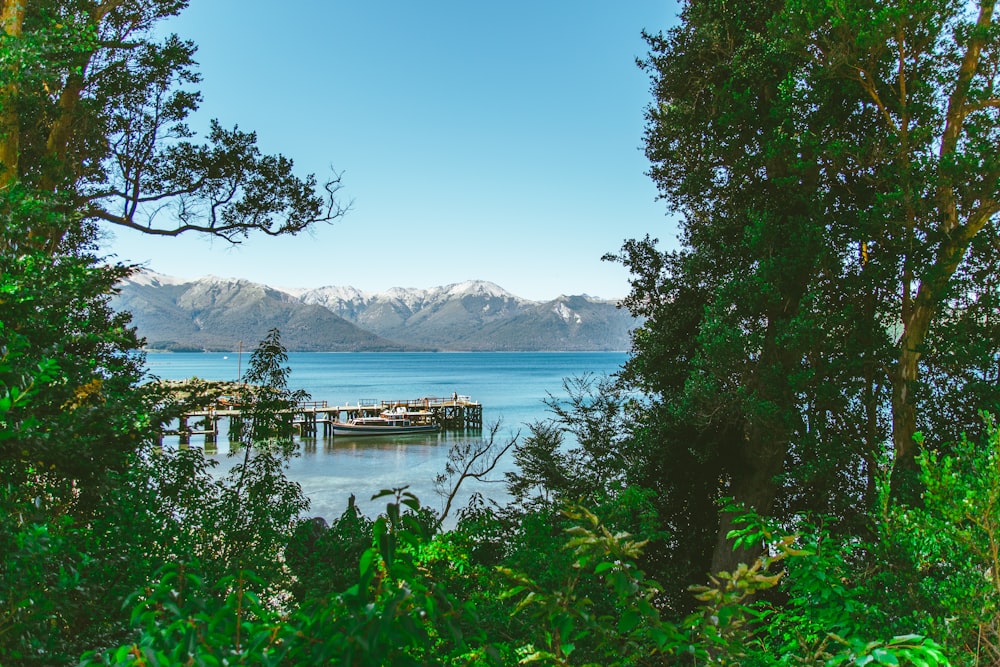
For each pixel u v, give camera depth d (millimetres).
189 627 1589
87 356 5496
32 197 4969
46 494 4469
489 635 3965
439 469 34156
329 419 49812
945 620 3324
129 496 6250
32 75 6676
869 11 9945
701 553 13367
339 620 1592
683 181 14102
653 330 14977
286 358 10000
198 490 7996
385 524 1786
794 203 11867
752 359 11828
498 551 7238
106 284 5949
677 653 2256
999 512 3326
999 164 9305
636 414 14492
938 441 10461
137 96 12531
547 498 13953
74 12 10312
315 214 13703
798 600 3502
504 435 48812
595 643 2469
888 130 11336
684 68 13555
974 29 9812
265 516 8094
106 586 4887
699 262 13578
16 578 2928
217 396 7969
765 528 3576
